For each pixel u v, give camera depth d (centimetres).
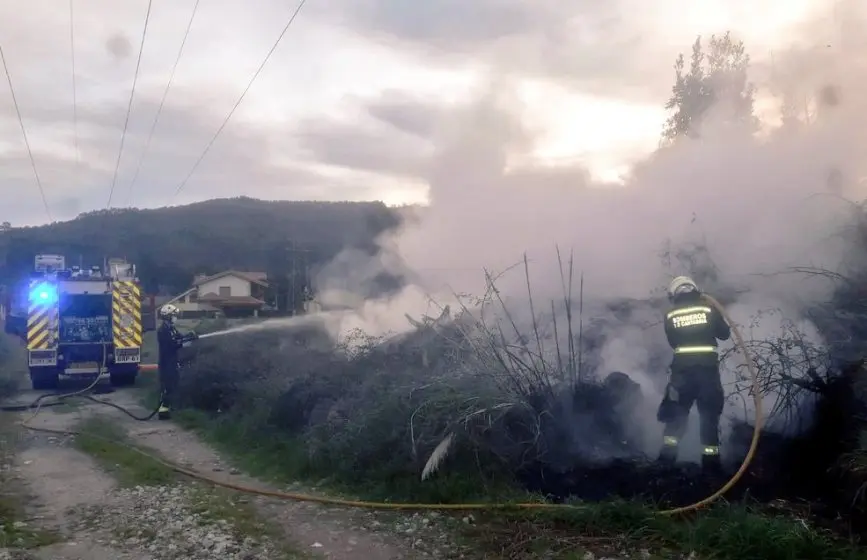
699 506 645
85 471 905
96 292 1775
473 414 749
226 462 962
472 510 692
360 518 703
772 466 722
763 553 552
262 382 1201
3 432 1160
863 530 595
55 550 617
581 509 645
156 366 2189
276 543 638
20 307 1909
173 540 641
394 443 808
